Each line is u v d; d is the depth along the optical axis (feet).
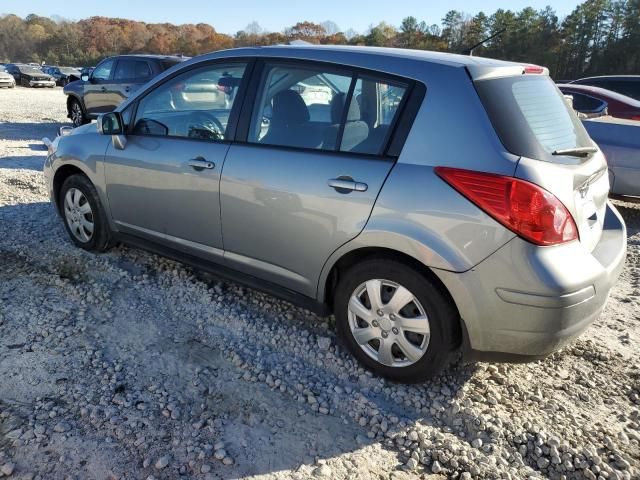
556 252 8.48
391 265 9.49
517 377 10.53
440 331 9.21
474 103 8.91
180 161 12.14
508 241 8.38
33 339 10.85
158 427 8.68
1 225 17.17
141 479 7.66
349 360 10.73
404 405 9.66
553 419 9.36
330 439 8.76
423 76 9.43
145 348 10.86
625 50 213.87
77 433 8.41
